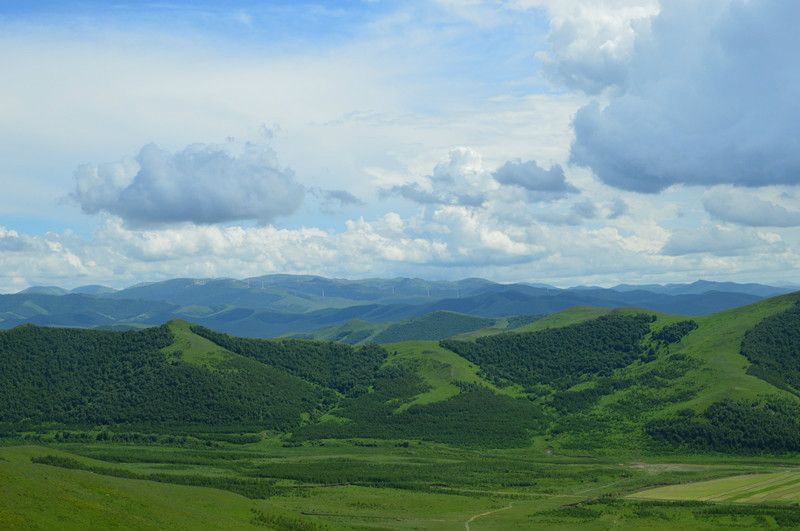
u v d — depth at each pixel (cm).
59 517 15988
